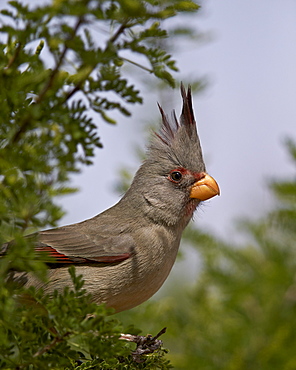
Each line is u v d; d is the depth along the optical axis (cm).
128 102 620
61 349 521
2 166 544
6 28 527
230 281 1123
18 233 526
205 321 1103
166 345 1096
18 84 550
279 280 1103
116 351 509
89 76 609
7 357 516
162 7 532
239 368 1055
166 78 605
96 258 888
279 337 1066
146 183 1003
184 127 1026
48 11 495
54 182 584
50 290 855
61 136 583
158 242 938
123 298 903
